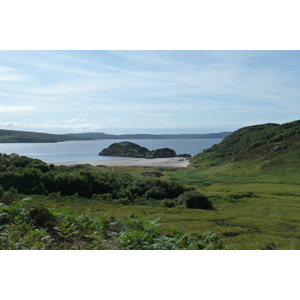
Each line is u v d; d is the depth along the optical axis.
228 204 45.47
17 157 59.53
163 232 14.38
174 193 53.50
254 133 153.12
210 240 8.97
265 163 101.44
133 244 8.27
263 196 53.06
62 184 46.81
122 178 60.25
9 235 8.84
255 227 24.30
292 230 23.58
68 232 9.50
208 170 109.62
